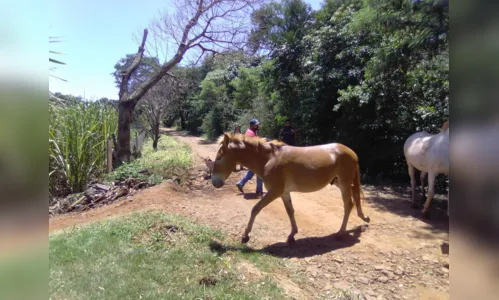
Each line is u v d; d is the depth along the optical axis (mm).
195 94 35719
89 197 8164
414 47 7160
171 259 4008
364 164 11414
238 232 5641
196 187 9312
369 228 5902
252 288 3520
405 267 4453
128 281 3365
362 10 10117
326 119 13445
